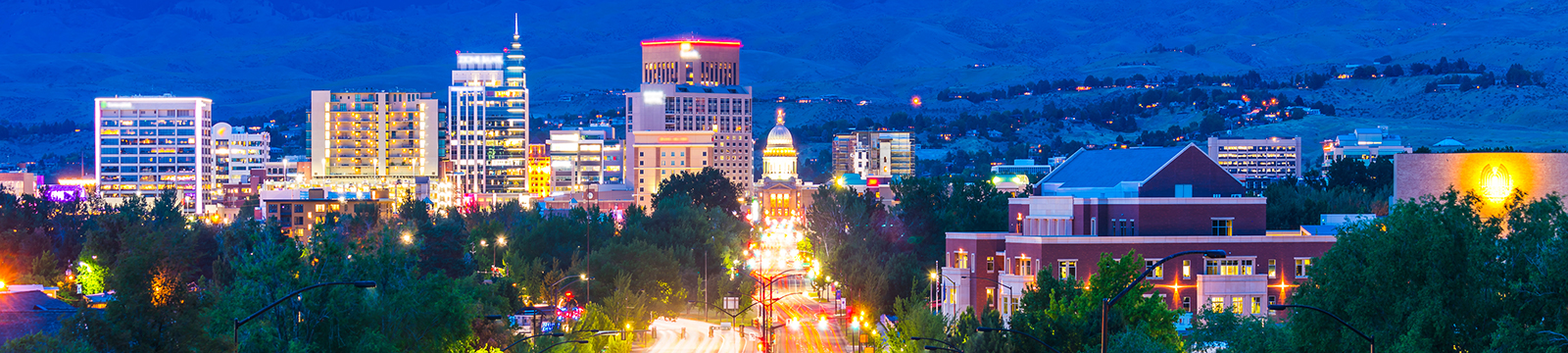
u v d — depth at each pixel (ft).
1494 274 394.32
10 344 418.72
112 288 458.50
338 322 430.20
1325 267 423.23
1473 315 388.98
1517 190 434.71
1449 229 398.83
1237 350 463.42
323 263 435.12
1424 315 381.81
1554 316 384.47
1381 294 401.29
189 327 442.50
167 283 446.19
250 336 405.39
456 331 483.92
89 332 432.66
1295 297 439.22
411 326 461.78
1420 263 395.55
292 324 423.23
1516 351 367.45
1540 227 406.21
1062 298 515.09
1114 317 496.64
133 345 436.35
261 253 432.66
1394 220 409.90
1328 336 409.28
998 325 525.34
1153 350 451.53
